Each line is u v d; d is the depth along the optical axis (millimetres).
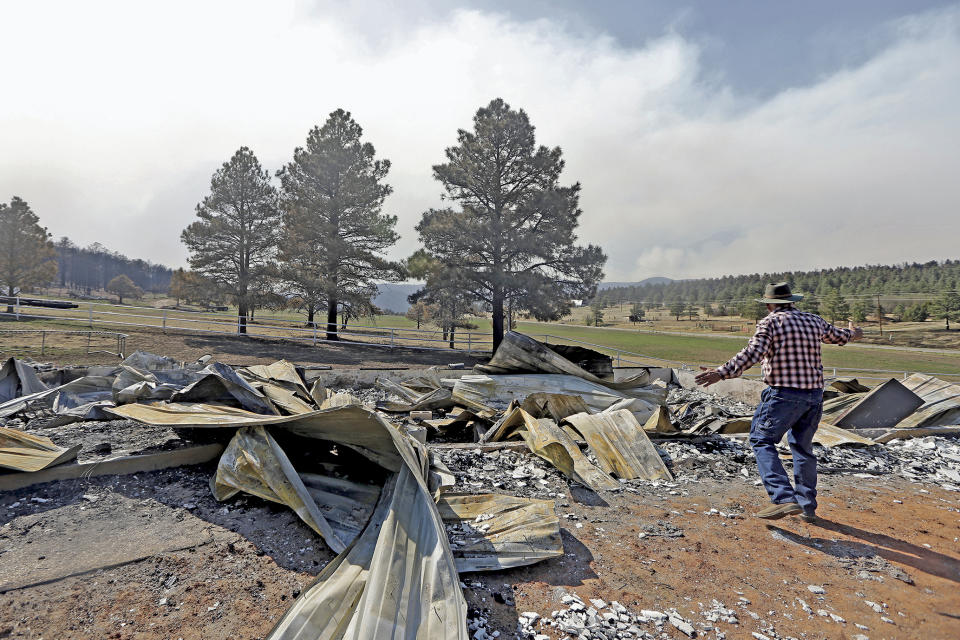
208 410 4578
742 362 3561
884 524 3580
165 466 4043
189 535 2986
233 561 2699
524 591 2514
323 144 25156
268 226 26375
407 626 1963
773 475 3521
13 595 2307
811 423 3498
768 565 2898
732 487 4371
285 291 26094
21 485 3521
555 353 7742
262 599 2354
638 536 3260
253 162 26359
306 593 2195
